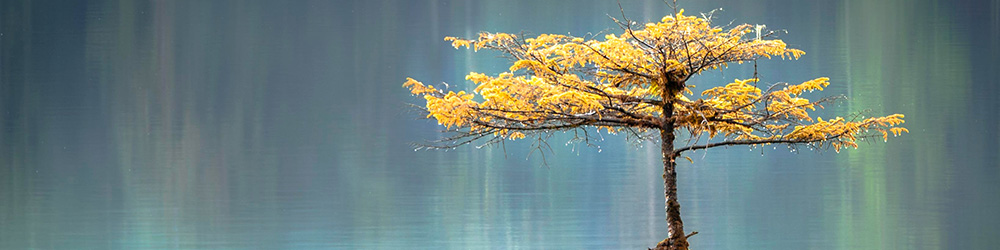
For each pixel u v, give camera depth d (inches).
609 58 555.2
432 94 566.3
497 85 553.6
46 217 1567.4
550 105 546.6
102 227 1492.4
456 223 1476.4
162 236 1433.3
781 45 550.6
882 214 1489.9
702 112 553.3
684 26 547.2
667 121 561.0
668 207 560.1
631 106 572.1
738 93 566.6
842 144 586.2
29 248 1369.3
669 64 549.6
